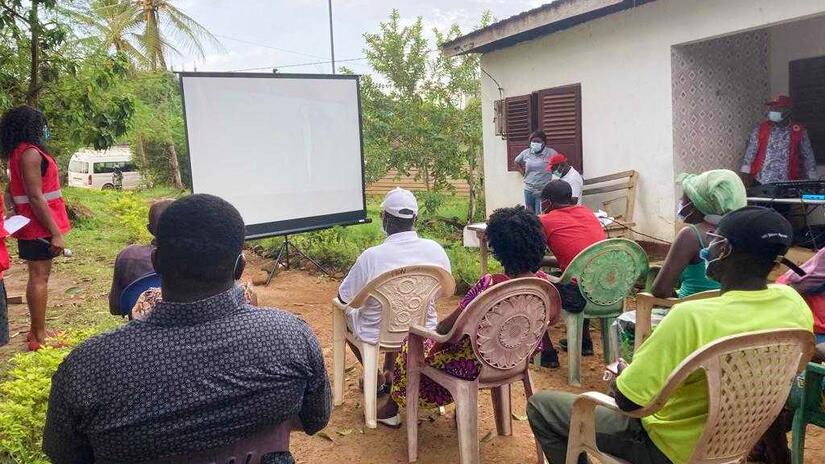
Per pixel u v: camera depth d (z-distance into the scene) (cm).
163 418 155
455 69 1201
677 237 354
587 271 429
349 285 399
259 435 170
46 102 869
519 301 315
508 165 980
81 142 842
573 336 439
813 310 304
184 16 2484
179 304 160
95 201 1723
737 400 215
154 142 2856
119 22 2262
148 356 156
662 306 374
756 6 644
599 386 442
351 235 929
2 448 294
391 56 1195
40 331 489
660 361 217
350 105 775
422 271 380
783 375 221
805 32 763
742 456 231
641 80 773
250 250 983
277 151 728
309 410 187
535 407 280
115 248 1024
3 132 460
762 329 217
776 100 762
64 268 859
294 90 733
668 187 755
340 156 773
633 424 242
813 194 663
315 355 179
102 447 156
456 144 1153
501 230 323
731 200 337
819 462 336
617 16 794
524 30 842
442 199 1178
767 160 735
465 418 323
